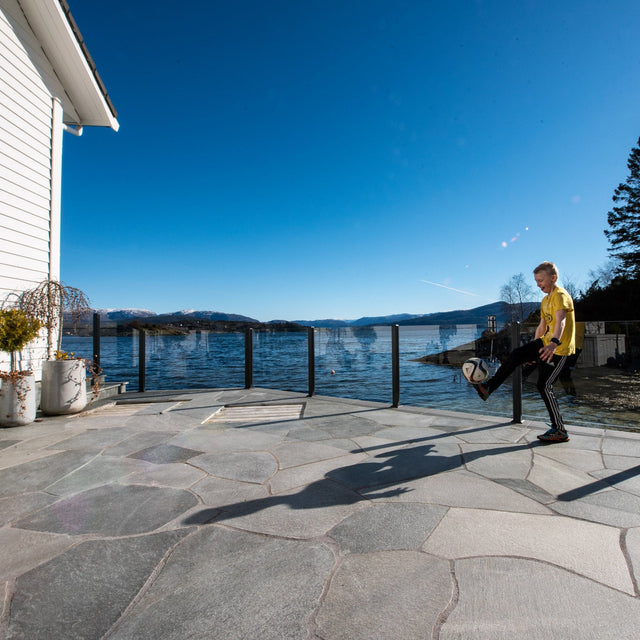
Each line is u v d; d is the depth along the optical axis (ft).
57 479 9.43
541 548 6.22
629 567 5.70
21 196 18.57
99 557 6.15
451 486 8.71
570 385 19.12
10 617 4.83
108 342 30.73
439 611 4.84
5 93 17.75
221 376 37.19
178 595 5.24
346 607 4.95
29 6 18.51
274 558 6.07
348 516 7.41
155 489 8.80
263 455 11.15
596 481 8.86
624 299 89.25
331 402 19.38
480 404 26.16
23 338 16.10
